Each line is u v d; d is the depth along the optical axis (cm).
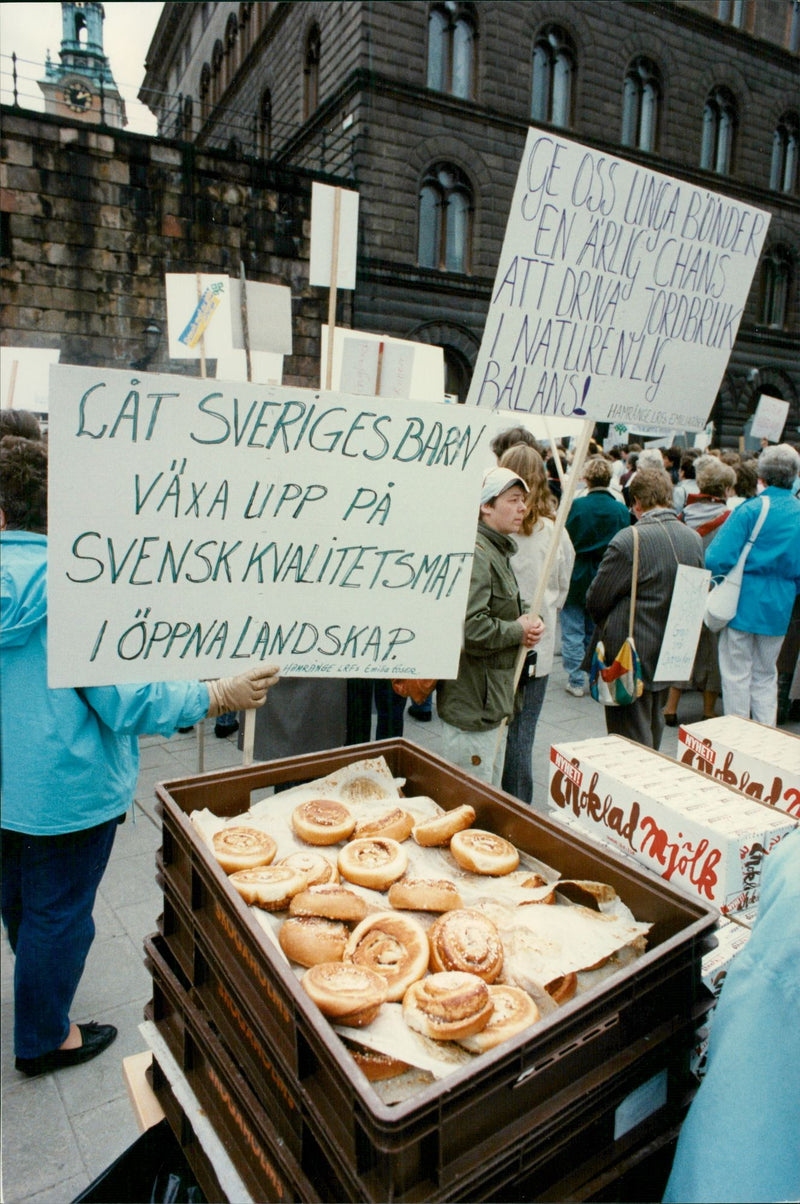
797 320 1783
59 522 134
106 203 1205
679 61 1404
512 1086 85
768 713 433
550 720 510
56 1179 184
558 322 189
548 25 1493
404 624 158
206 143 2150
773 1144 85
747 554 405
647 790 148
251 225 1305
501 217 1555
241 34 1956
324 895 115
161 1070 130
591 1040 94
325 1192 85
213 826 136
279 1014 91
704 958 122
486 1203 83
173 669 147
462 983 96
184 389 136
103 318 1234
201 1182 114
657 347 205
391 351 277
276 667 154
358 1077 77
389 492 152
